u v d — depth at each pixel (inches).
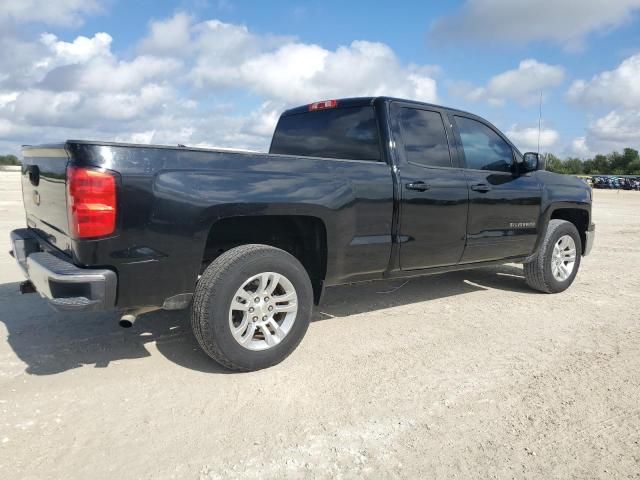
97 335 156.9
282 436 102.5
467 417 111.5
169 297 122.0
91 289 109.3
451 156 182.2
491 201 190.1
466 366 139.7
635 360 145.6
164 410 111.8
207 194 121.2
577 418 112.0
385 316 186.4
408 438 102.8
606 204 1059.3
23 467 90.4
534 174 215.3
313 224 146.9
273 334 136.3
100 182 108.3
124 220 111.6
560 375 134.6
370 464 93.9
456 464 94.4
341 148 178.9
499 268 285.3
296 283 136.4
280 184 133.2
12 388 120.3
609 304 208.4
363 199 150.9
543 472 92.5
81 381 125.0
